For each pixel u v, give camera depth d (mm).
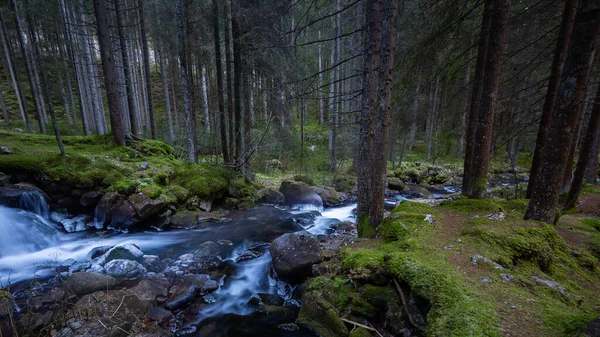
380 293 3863
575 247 4785
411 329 3316
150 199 8617
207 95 20125
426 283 3354
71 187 8648
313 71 12047
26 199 7727
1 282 5504
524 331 2496
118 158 10656
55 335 3920
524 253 4074
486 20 7020
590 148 7828
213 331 4477
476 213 6191
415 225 5391
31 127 19234
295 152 20609
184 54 11531
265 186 13414
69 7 15133
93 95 19484
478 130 7000
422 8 7949
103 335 3916
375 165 6137
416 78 8469
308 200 12234
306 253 5703
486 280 3398
